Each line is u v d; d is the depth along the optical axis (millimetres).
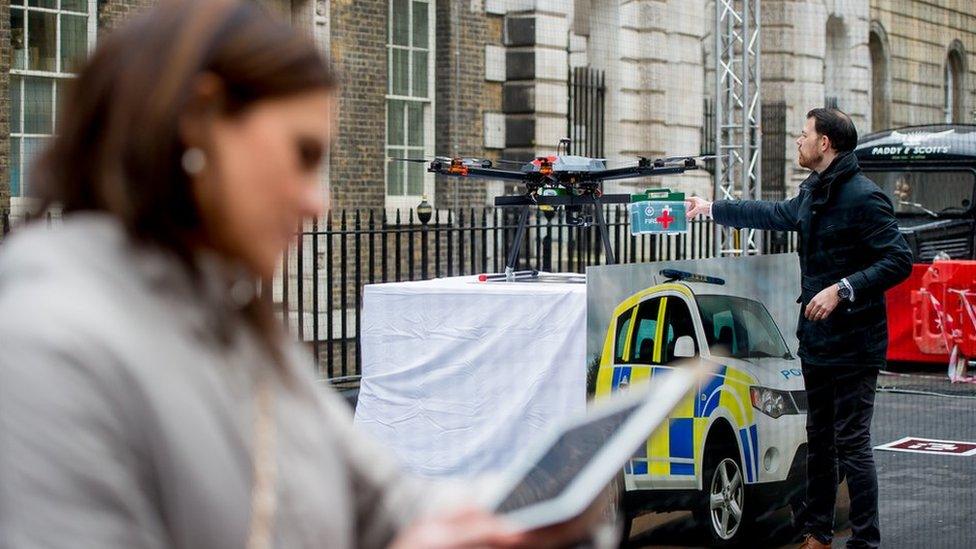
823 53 23859
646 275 4754
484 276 6129
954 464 8562
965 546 6316
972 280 12719
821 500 5473
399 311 5641
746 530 5180
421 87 14938
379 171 13812
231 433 1146
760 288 5441
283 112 1196
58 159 1170
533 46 15750
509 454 5363
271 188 1197
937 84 30078
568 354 5230
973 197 15547
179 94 1150
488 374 5410
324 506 1205
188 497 1106
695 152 18797
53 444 1018
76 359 1044
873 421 10305
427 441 5574
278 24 1226
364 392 5793
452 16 15125
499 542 1226
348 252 13156
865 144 16281
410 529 1285
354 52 13492
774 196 20719
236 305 1213
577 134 16828
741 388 5199
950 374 12695
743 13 13555
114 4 11172
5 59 10164
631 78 17578
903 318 13344
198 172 1164
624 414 1393
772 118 20672
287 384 1235
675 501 4684
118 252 1136
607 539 1325
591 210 11742
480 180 15203
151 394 1086
